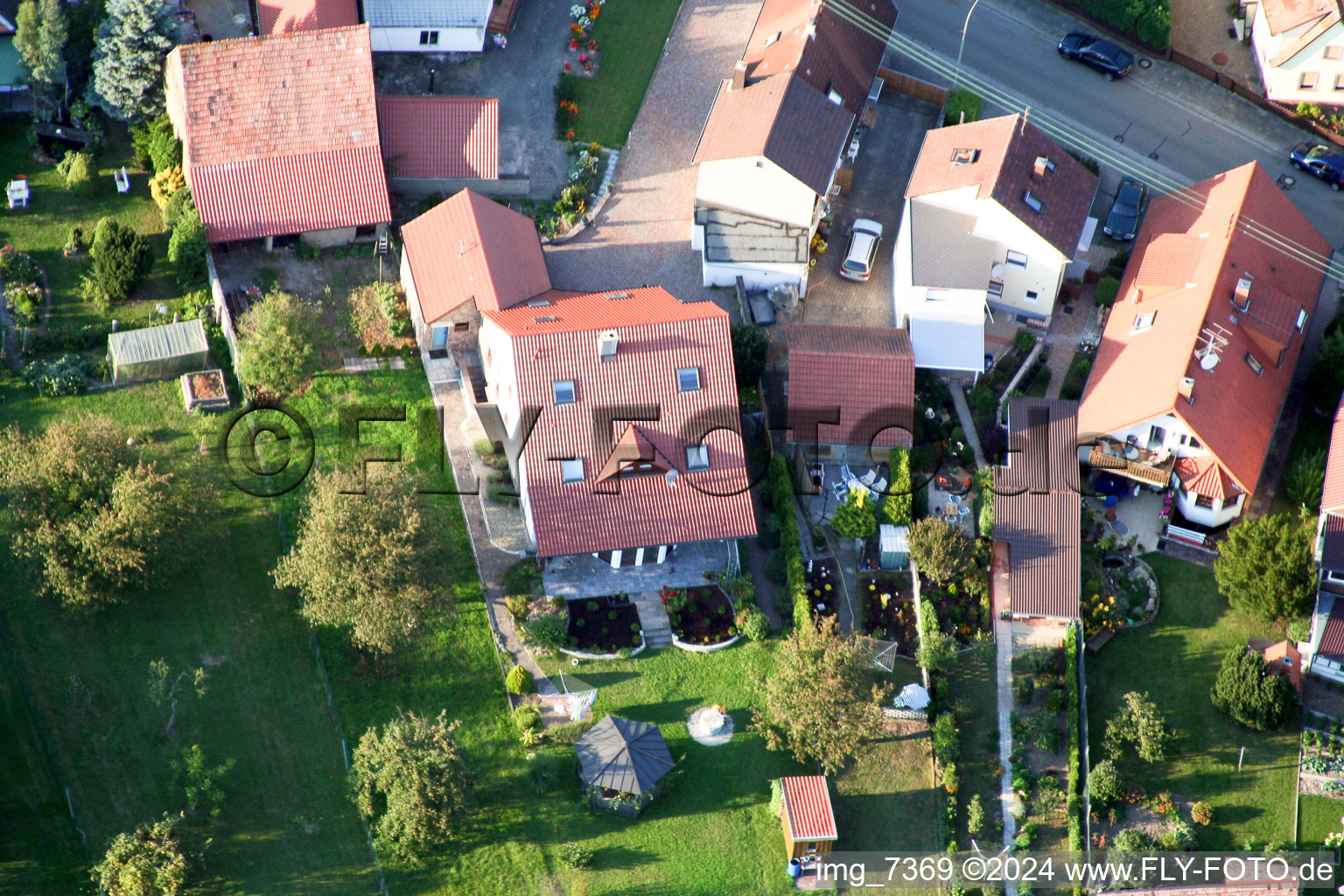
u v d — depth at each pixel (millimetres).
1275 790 74938
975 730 75312
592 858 69812
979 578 79188
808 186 85500
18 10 87188
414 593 71375
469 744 72625
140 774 69812
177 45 88688
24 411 78938
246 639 73875
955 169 87562
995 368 87438
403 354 83312
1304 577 76812
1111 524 83125
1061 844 72062
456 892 68750
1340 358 85438
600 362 76188
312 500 74062
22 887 66312
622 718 72438
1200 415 80812
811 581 78875
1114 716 76688
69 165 86875
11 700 70875
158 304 83625
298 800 70188
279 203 84375
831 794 72688
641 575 78125
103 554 70750
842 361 82250
